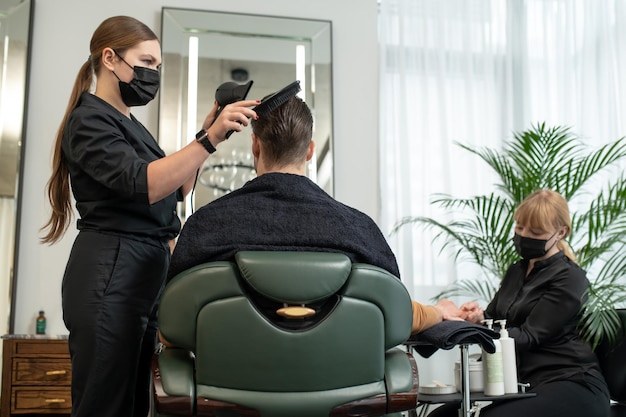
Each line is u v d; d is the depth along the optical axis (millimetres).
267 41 3605
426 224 3717
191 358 1151
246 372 1090
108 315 1475
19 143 3262
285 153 1315
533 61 4020
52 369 2779
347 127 3678
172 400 1093
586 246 3162
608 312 2258
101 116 1533
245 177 3447
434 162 3795
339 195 3615
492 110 3918
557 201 2387
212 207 1205
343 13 3768
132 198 1417
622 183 3178
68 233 3303
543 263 2404
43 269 3256
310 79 3617
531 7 4059
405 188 3688
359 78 3734
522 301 2383
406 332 1174
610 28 3873
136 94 1659
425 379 3617
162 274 1622
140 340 1544
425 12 3883
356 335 1122
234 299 1092
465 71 3906
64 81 3402
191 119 3445
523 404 2004
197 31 3531
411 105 3809
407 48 3850
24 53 3328
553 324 2242
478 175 3834
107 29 1658
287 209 1198
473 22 3975
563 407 2021
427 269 3678
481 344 1643
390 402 1152
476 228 3391
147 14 3529
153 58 1691
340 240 1181
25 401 2756
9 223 3209
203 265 1103
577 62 3973
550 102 3992
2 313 3141
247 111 1354
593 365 2219
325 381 1110
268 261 1094
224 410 1093
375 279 1138
